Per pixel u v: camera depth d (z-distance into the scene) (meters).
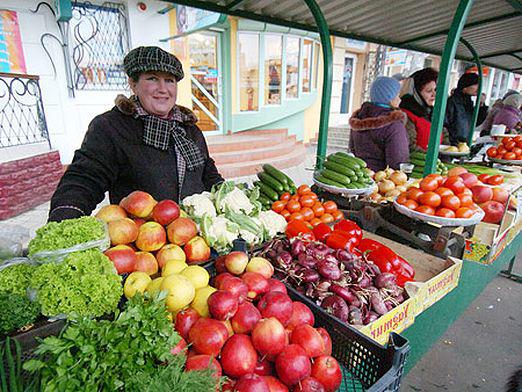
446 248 1.86
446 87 2.41
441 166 3.27
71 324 0.83
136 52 1.83
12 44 5.10
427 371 2.49
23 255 1.25
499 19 3.58
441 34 3.92
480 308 3.26
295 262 1.44
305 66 10.38
